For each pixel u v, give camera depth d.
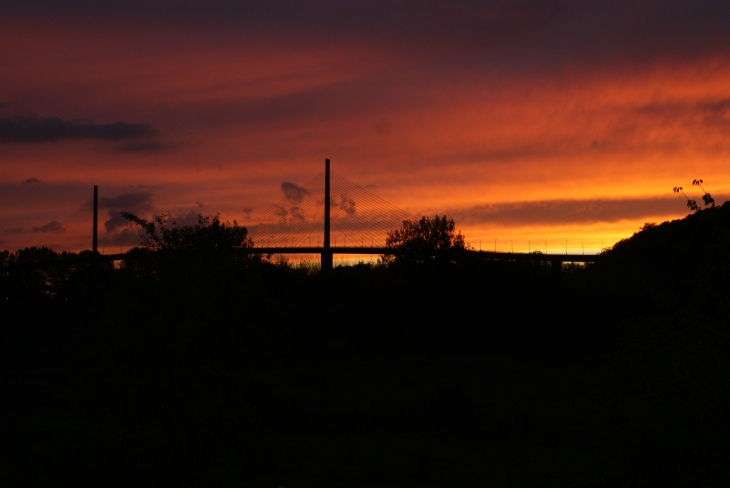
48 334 45.94
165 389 8.92
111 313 9.73
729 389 7.52
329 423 22.45
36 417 9.81
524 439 20.34
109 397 9.02
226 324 9.49
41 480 9.19
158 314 9.40
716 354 7.75
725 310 8.03
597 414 8.68
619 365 8.65
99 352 9.19
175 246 10.50
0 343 39.84
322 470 15.86
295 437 20.17
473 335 42.66
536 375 33.53
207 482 8.61
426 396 27.77
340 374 33.59
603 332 40.91
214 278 9.72
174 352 9.15
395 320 43.22
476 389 29.80
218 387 9.05
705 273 8.44
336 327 43.62
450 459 17.45
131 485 8.60
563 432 21.02
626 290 42.22
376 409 24.73
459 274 42.97
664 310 8.98
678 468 7.51
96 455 8.87
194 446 8.73
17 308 49.69
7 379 29.11
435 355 40.81
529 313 42.06
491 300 42.44
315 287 47.81
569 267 53.25
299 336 41.41
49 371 31.86
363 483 14.84
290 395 27.59
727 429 7.20
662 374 8.05
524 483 14.90
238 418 8.98
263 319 10.18
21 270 53.66
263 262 11.95
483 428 21.94
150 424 8.88
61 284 50.56
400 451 18.45
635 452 7.90
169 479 8.55
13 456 9.77
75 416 9.65
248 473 9.32
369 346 42.09
